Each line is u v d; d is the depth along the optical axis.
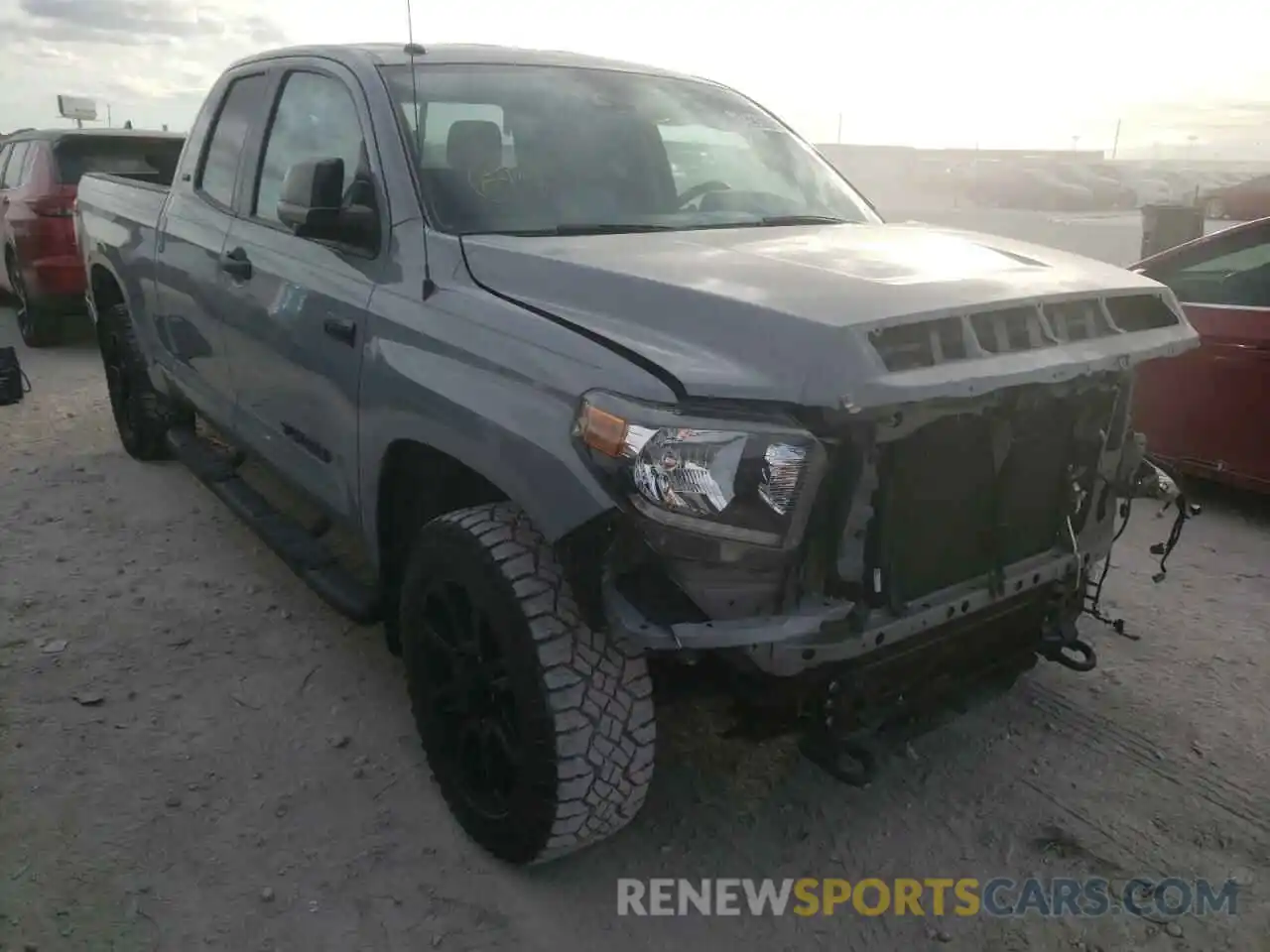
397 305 2.76
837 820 2.81
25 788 2.87
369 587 3.28
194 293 4.11
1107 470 2.73
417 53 3.36
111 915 2.42
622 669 2.31
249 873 2.57
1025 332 2.24
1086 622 3.91
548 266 2.49
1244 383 4.77
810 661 2.12
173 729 3.17
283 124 3.65
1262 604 4.09
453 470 2.72
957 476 2.31
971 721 3.25
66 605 3.96
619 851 2.69
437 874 2.59
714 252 2.58
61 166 8.27
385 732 3.17
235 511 3.98
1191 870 2.62
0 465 5.62
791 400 1.97
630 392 2.05
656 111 3.53
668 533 1.98
